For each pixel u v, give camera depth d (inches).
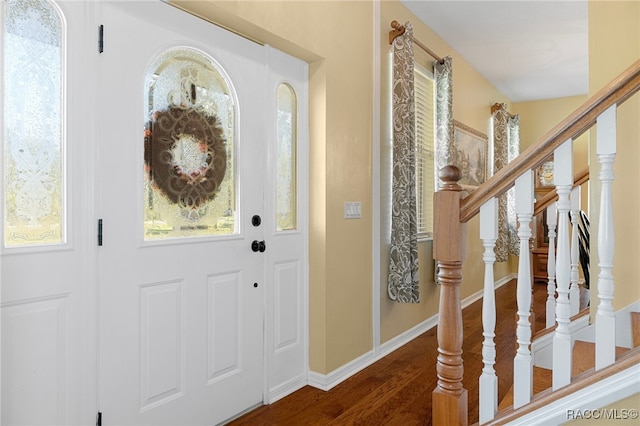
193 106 75.0
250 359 85.5
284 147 94.8
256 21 79.4
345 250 103.7
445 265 62.7
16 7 53.2
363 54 111.5
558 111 239.1
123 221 64.2
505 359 111.6
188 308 73.7
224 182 80.8
